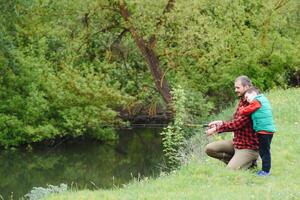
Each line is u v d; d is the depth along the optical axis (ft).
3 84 91.66
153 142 94.22
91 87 94.53
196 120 86.69
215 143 42.57
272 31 107.04
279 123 62.23
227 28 103.14
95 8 95.86
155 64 97.45
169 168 61.93
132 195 36.24
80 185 64.08
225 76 102.47
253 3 108.88
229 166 41.19
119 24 98.32
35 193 44.65
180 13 90.89
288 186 37.22
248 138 40.93
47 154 87.40
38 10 99.50
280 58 105.19
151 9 92.58
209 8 102.17
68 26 98.94
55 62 99.50
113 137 97.04
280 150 48.80
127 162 78.48
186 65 100.42
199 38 94.89
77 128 93.40
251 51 104.58
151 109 105.70
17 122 89.61
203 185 38.65
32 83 91.71
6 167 77.56
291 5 109.81
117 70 104.63
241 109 40.19
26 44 98.94
